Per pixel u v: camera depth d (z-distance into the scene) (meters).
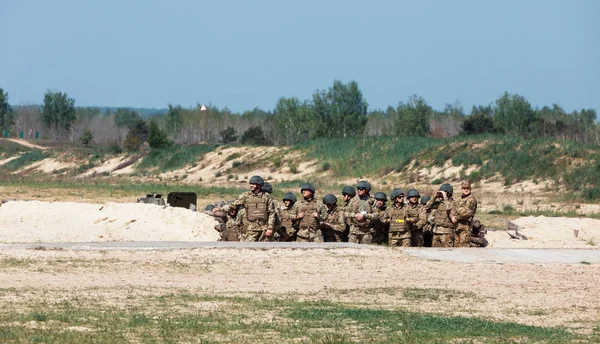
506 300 36.34
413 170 168.50
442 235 54.44
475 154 162.62
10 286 36.78
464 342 27.20
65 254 45.69
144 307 32.53
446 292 38.09
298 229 55.00
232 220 55.94
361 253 48.44
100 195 130.88
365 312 32.22
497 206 114.81
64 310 31.28
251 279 40.69
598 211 108.06
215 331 28.31
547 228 68.00
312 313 31.86
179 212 67.94
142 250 47.59
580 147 148.88
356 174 175.88
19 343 25.47
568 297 37.28
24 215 71.69
